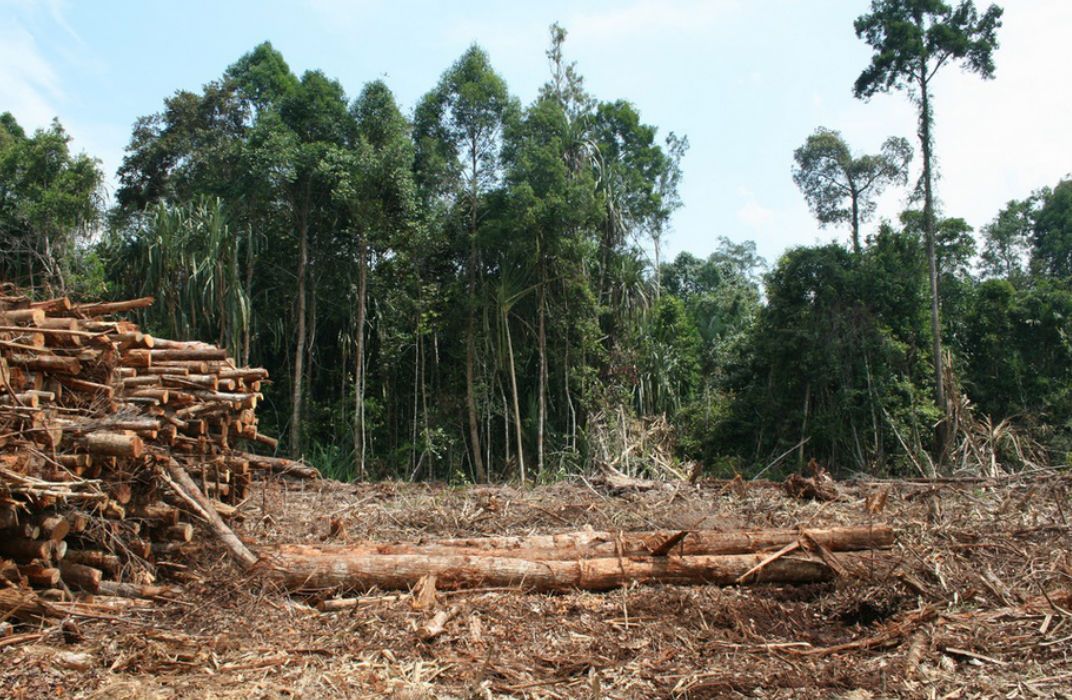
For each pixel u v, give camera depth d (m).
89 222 20.02
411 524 10.20
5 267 19.53
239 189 20.02
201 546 7.12
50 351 6.50
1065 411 23.47
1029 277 32.94
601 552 7.40
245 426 9.12
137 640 5.38
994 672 5.30
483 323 21.00
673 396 23.98
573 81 24.11
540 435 20.55
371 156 19.55
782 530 8.11
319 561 6.71
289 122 21.03
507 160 21.42
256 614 6.08
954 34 22.28
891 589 6.70
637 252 24.17
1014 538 8.82
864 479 15.88
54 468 5.96
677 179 28.12
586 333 21.56
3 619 5.48
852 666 5.39
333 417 20.73
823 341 23.08
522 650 5.54
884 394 22.23
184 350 7.91
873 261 24.12
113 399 6.77
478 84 21.03
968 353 26.02
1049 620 6.02
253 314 20.36
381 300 21.84
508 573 6.88
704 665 5.37
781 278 24.66
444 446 20.64
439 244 21.34
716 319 34.06
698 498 12.56
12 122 27.56
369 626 5.84
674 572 7.18
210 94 24.06
